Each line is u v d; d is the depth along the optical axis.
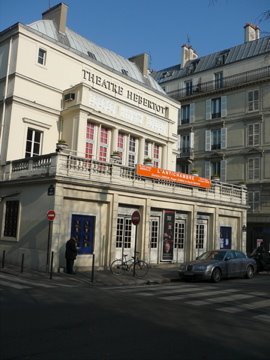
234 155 40.62
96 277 16.34
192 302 11.30
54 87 22.78
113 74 25.98
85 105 22.12
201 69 45.50
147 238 21.31
